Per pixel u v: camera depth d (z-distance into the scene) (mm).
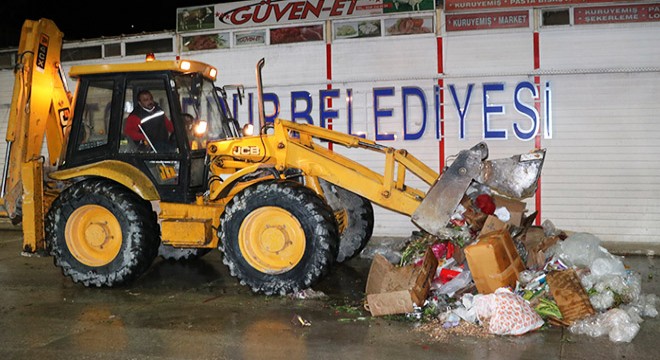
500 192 5906
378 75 9062
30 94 6980
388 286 5480
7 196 6906
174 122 6480
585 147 8453
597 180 8438
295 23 9352
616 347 4426
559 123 8508
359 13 9062
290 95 9461
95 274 6418
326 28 9242
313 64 9328
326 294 6094
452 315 5008
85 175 6605
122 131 6688
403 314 5277
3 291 6402
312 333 4871
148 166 6578
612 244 8281
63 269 6520
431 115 8930
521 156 5863
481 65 8688
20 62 7039
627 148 8328
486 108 8703
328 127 9328
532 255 5750
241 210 6043
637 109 8266
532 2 8438
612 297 5031
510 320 4699
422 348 4484
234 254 6078
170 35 9953
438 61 8828
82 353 4484
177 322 5223
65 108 7582
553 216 8602
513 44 8570
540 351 4371
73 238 6555
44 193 6941
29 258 8180
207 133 6996
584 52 8367
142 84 6637
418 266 5590
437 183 5859
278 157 6402
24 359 4371
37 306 5793
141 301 5945
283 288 5938
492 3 8562
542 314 4945
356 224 7504
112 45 10242
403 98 8977
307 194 5957
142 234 6402
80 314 5508
